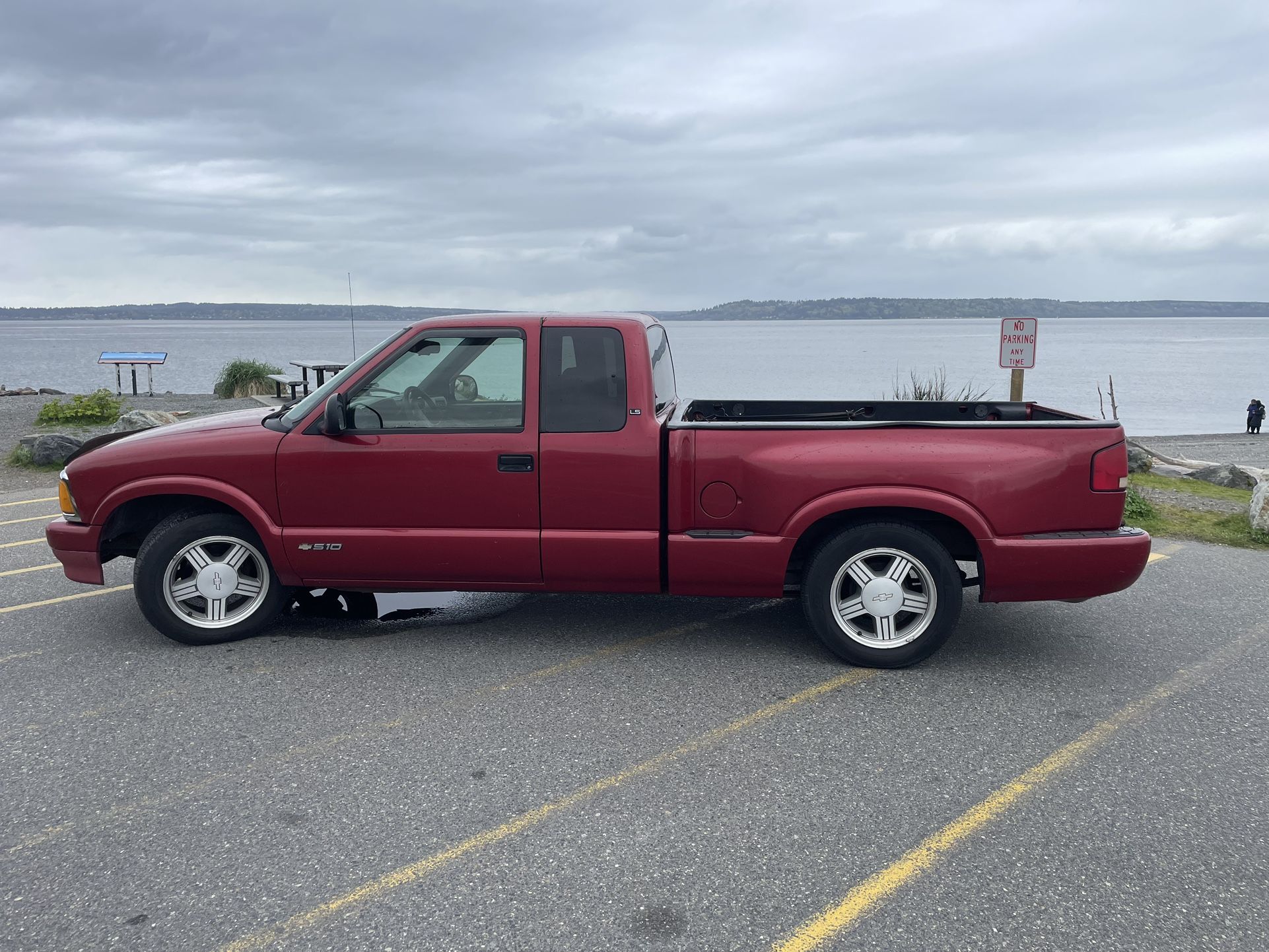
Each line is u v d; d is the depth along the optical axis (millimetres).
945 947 2660
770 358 166750
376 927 2756
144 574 5102
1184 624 5699
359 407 4992
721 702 4445
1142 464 11961
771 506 4738
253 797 3527
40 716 4273
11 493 10352
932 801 3494
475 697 4512
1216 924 2760
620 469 4805
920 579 4773
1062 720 4250
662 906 2850
